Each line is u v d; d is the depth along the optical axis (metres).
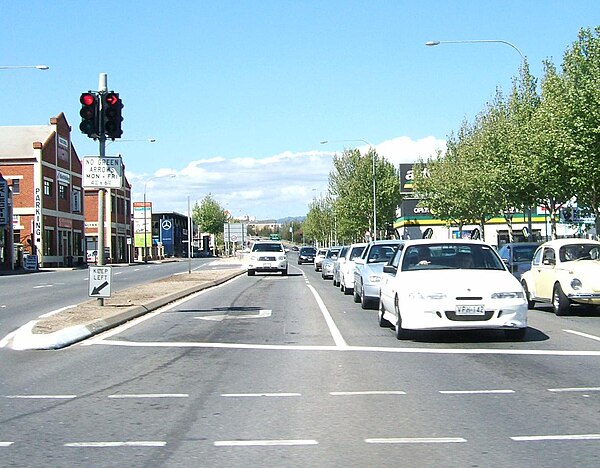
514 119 34.28
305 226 148.00
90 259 80.56
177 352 12.32
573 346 12.47
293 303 22.44
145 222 85.94
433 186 52.34
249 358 11.63
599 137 24.12
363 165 72.12
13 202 66.44
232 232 69.31
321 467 5.95
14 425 7.50
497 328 12.51
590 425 7.17
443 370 10.28
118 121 17.30
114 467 6.05
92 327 14.85
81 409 8.18
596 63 24.73
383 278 15.34
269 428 7.23
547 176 28.02
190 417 7.73
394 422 7.39
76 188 78.62
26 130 71.75
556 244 19.05
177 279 36.78
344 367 10.65
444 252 14.07
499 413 7.71
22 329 14.37
